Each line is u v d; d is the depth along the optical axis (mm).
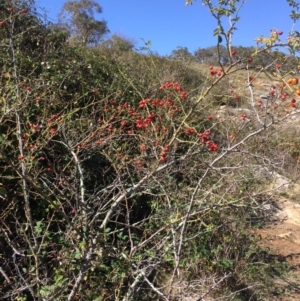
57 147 3869
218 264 3635
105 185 3791
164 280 3500
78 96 4793
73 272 2693
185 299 2973
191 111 2557
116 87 5566
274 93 2885
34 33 5949
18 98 3158
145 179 2623
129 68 7258
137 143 4273
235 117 4484
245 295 3770
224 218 3795
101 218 3311
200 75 9844
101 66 6328
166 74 7555
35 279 2521
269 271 4270
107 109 4285
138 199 4027
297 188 6410
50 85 4066
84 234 2471
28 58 5047
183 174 3807
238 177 3754
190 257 3482
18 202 3379
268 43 2248
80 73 5402
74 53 6277
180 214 2988
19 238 3166
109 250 2602
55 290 2576
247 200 3953
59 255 2771
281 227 5512
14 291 2488
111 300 3002
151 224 3496
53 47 5980
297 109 2488
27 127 3758
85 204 2613
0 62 4586
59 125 3312
